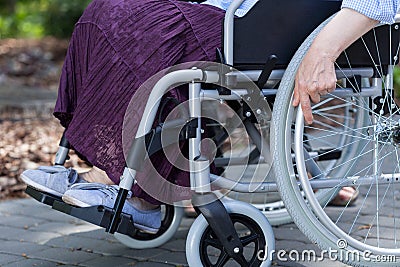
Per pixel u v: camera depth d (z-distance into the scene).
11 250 2.84
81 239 2.99
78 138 2.36
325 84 2.10
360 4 2.08
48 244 2.92
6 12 14.48
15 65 10.14
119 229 2.25
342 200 3.39
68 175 2.38
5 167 4.35
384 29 2.36
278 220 2.92
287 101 2.18
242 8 2.37
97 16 2.38
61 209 2.28
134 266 2.61
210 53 2.26
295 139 2.17
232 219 2.27
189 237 2.22
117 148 2.29
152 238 2.76
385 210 3.34
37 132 5.61
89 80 2.34
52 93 8.16
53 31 13.16
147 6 2.31
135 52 2.27
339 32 2.10
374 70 2.41
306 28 2.26
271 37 2.22
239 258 2.24
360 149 2.83
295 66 2.16
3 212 3.49
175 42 2.26
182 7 2.31
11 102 7.08
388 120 2.38
